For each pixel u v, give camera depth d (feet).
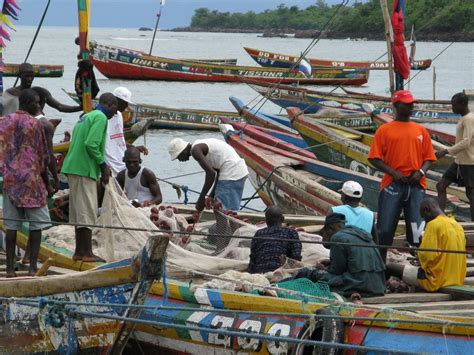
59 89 157.58
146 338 39.40
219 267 41.57
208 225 49.03
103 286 34.35
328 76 186.91
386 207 43.80
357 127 111.96
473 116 54.70
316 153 77.25
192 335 37.17
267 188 67.05
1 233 47.67
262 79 183.83
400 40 65.00
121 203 43.37
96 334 34.60
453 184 67.62
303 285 36.70
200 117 116.16
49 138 43.24
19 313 34.50
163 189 81.00
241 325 35.42
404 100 43.47
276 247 40.24
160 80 183.73
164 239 33.19
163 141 106.42
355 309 32.86
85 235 42.01
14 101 52.34
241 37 640.99
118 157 54.13
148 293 36.35
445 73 222.28
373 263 36.78
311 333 32.60
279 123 97.66
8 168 40.04
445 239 37.42
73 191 41.63
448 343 31.17
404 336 31.91
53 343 34.47
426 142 43.83
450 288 37.37
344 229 37.27
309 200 61.93
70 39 480.64
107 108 42.22
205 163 50.39
